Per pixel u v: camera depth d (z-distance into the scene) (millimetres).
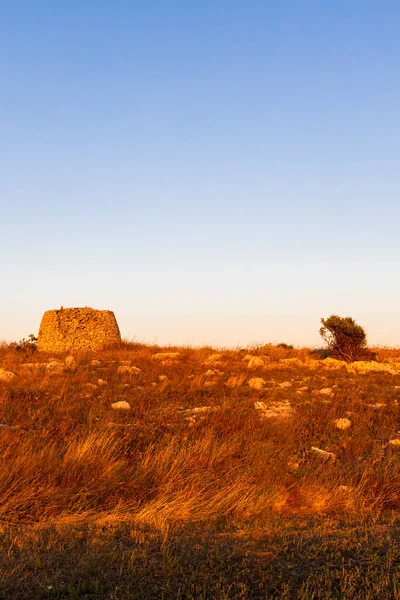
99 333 31766
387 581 5969
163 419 14031
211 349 31062
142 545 7094
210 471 9875
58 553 6777
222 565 6453
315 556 6754
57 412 14352
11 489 8531
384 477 9914
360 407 15812
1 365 23312
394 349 33656
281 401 17109
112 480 9203
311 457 11164
